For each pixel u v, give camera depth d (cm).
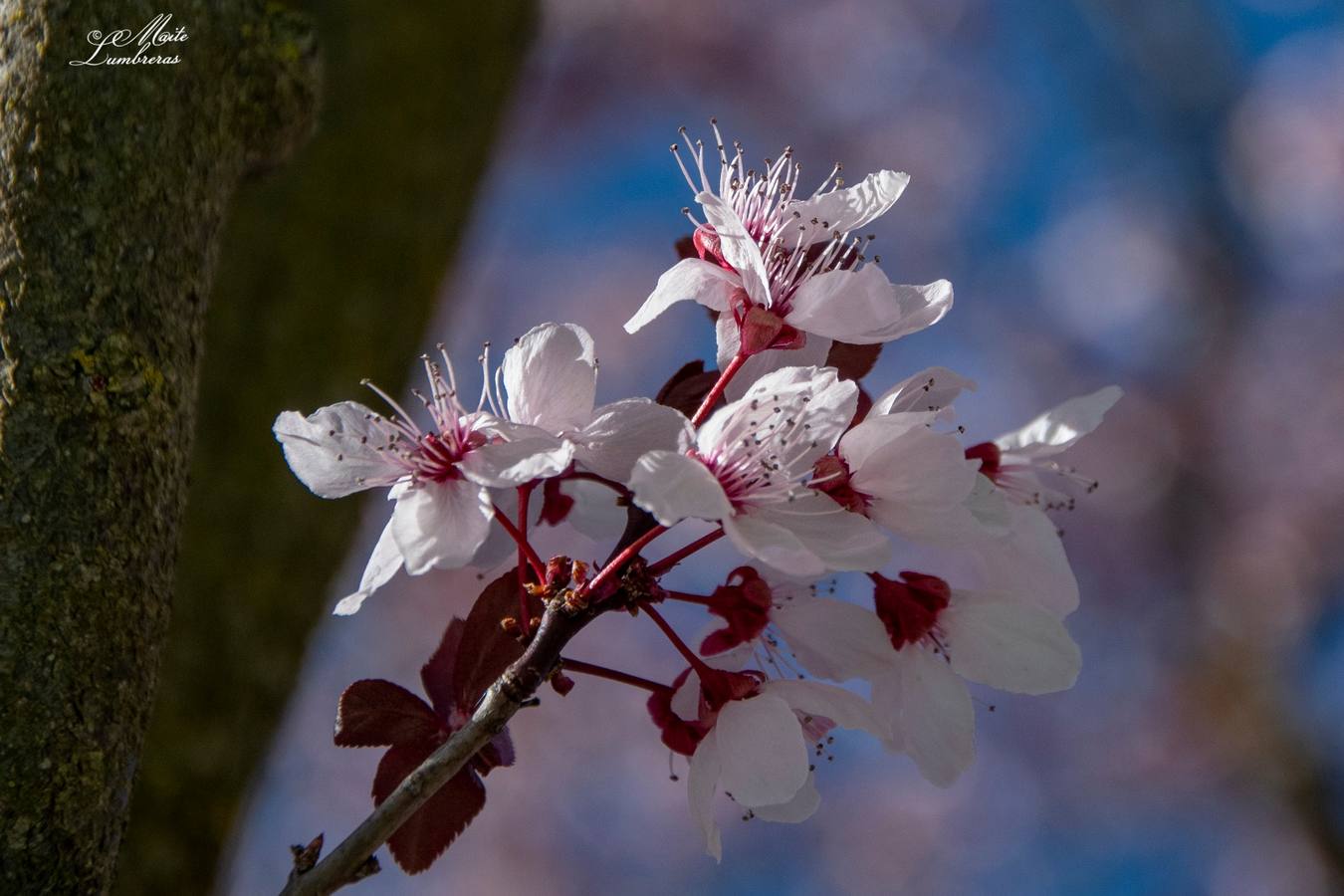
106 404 39
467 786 39
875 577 41
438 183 49
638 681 40
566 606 38
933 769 40
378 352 47
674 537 106
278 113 43
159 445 40
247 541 45
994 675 40
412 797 38
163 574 40
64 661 39
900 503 39
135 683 39
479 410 39
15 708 38
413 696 39
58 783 39
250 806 45
